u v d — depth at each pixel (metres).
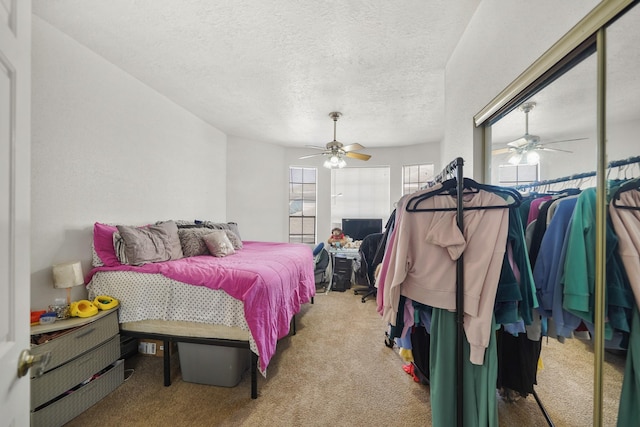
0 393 0.56
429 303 1.22
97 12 1.77
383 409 1.67
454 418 1.22
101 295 2.01
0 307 0.58
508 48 1.33
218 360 1.89
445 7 1.67
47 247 1.89
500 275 1.11
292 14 1.76
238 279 1.82
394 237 1.36
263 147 4.88
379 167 5.27
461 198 1.16
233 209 4.51
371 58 2.26
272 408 1.67
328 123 3.91
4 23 0.59
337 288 4.49
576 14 0.92
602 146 0.85
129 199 2.59
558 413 1.25
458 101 2.00
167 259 2.43
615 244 0.86
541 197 1.29
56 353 1.52
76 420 1.57
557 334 1.16
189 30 1.95
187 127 3.48
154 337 1.93
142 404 1.71
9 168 0.62
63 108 2.00
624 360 0.87
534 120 1.30
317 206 5.32
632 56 0.77
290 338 2.68
